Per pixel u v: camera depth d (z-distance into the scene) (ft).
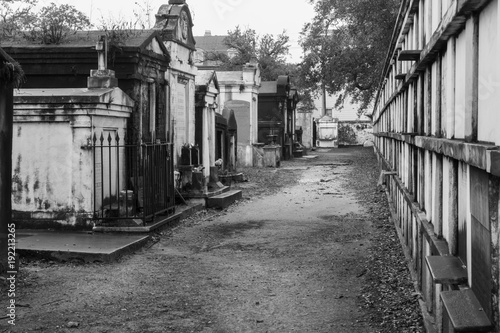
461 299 11.33
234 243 37.17
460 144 11.86
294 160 121.19
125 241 34.17
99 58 42.14
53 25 52.37
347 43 121.39
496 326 9.70
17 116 37.45
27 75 45.39
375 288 25.23
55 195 37.50
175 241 37.60
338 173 90.33
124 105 41.19
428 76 19.51
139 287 26.53
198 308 23.53
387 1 90.68
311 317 22.16
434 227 17.70
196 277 28.48
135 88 43.68
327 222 45.34
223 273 29.30
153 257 32.73
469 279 12.36
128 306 23.65
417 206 23.41
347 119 213.46
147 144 40.60
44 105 37.14
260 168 100.17
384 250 32.86
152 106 46.93
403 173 32.83
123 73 43.42
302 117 166.81
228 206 55.06
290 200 59.88
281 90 122.11
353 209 52.44
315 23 123.44
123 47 43.19
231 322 21.81
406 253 27.45
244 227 43.47
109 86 40.98
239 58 155.22
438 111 17.16
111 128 40.27
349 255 32.78
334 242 36.91
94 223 37.24
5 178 26.03
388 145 53.67
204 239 38.47
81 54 44.57
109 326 21.21
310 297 24.84
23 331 20.43
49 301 24.03
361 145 193.77
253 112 105.81
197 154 56.13
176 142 53.26
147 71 45.68
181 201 51.93
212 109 62.34
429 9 19.45
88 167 37.19
